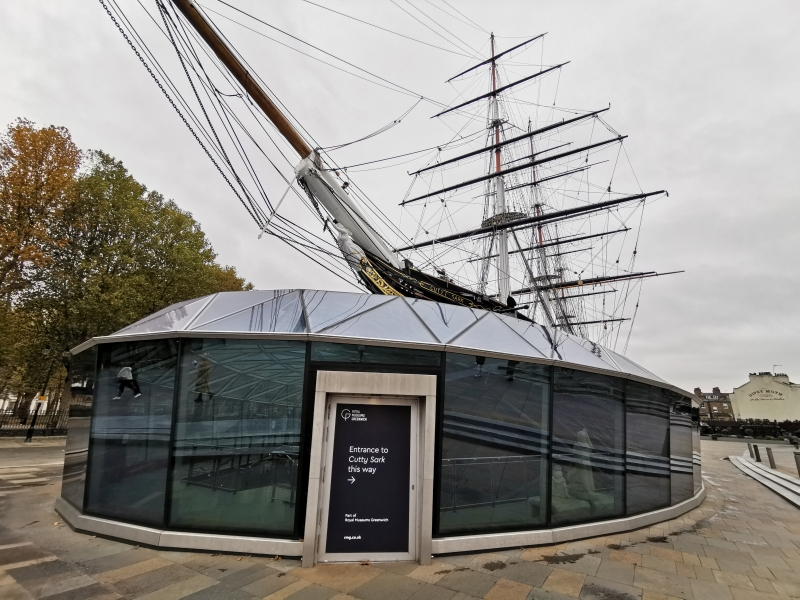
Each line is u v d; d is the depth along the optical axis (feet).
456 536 20.04
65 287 82.23
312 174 40.75
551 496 22.82
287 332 20.83
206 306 26.09
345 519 18.66
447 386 21.58
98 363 24.54
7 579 16.22
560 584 16.94
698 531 26.43
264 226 35.45
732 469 63.05
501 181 103.30
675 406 34.47
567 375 25.20
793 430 136.87
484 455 21.66
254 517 19.57
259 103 34.73
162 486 20.40
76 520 22.36
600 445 25.86
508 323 29.12
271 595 15.20
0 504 28.04
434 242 105.29
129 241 91.30
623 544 22.77
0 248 72.33
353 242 44.14
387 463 19.34
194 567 17.48
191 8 28.07
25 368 88.99
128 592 15.29
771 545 23.63
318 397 18.88
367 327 22.71
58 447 70.69
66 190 79.82
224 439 20.49
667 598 16.10
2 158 75.87
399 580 16.72
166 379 21.62
